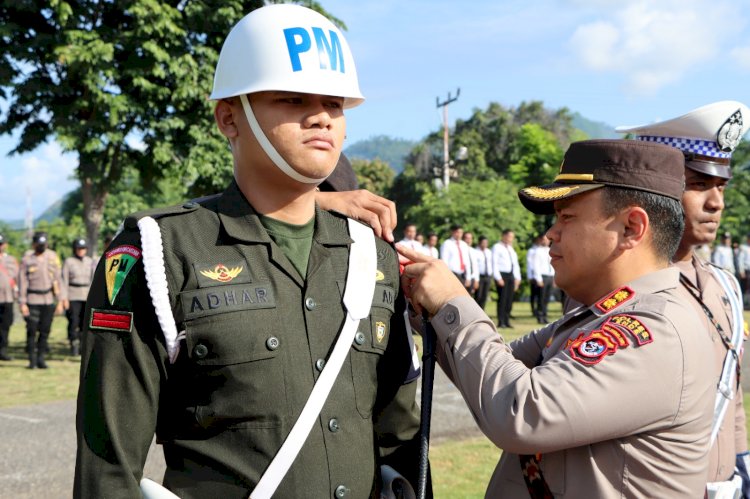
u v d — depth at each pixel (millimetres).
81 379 1597
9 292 11148
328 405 1666
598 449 1711
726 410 2367
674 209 1845
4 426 6625
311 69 1644
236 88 1685
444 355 1995
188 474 1621
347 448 1683
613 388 1653
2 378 9391
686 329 1738
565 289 1953
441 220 25719
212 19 13844
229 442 1604
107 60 13211
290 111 1663
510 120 52844
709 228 2500
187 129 14227
